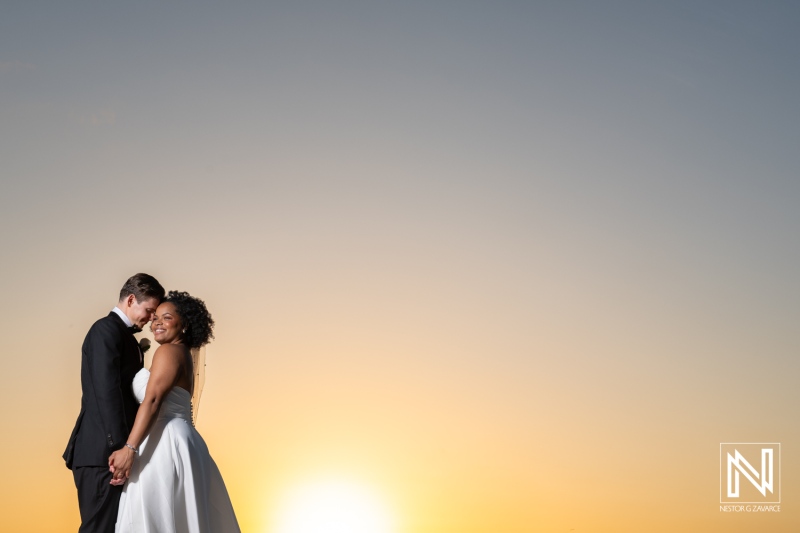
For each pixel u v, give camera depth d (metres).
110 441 3.50
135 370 3.77
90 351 3.63
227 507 3.84
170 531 3.53
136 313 3.76
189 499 3.59
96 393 3.55
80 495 3.60
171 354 3.66
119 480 3.47
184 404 3.74
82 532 3.56
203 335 3.82
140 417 3.54
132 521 3.52
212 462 3.82
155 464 3.57
